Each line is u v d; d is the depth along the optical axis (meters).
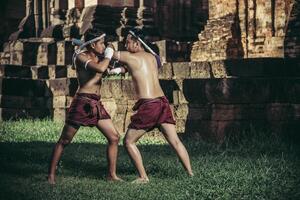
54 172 6.27
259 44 15.66
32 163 7.66
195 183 5.73
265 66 10.09
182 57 19.11
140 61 6.42
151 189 5.65
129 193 5.46
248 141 9.40
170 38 21.27
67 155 8.40
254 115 9.78
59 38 21.12
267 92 9.71
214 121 9.94
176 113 11.04
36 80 15.88
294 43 13.87
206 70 11.83
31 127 13.54
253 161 7.43
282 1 15.09
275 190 5.35
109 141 6.42
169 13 21.36
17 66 17.33
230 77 9.98
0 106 15.54
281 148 8.80
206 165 7.01
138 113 6.31
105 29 20.56
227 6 16.58
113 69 6.50
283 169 6.43
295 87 9.70
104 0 20.95
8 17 28.88
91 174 6.79
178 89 11.34
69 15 21.77
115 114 12.56
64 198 5.21
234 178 5.87
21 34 23.80
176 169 6.78
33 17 24.14
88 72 6.40
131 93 12.04
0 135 11.80
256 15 15.77
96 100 6.39
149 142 10.67
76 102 6.37
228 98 9.69
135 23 20.91
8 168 7.05
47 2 23.86
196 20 21.73
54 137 11.77
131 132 6.31
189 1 21.59
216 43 16.62
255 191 5.31
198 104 10.33
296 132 9.58
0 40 28.61
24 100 15.75
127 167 7.28
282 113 9.72
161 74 13.05
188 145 9.70
